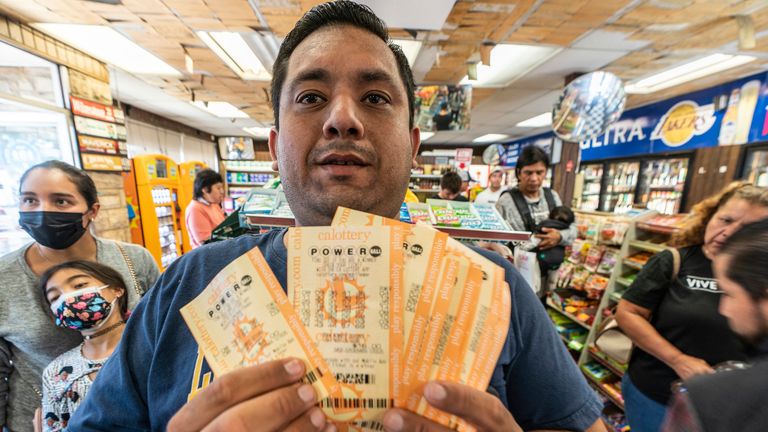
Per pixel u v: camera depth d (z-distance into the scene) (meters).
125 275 1.42
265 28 2.35
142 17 2.17
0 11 2.04
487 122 6.34
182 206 4.99
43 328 1.15
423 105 3.67
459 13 2.18
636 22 2.29
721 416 0.48
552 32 2.45
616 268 1.99
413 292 0.36
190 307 0.38
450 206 1.41
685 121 4.17
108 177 2.94
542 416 0.54
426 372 0.34
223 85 3.82
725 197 1.08
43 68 2.44
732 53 2.86
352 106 0.50
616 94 2.86
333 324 0.35
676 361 1.09
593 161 5.70
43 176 1.22
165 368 0.51
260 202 1.28
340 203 0.50
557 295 2.44
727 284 0.66
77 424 0.56
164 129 5.95
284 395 0.33
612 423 1.87
